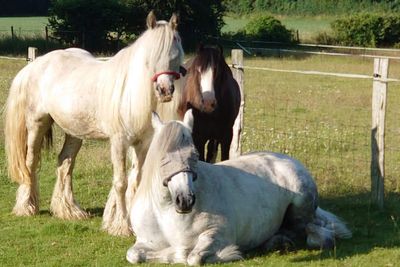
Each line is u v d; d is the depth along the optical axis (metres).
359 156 11.29
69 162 8.23
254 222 6.41
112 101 7.04
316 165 10.49
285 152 11.26
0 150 11.48
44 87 7.81
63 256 6.60
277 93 19.42
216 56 8.08
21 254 6.69
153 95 6.82
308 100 17.95
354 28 38.44
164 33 6.63
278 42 37.66
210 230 6.03
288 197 6.71
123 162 7.23
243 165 6.65
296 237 6.90
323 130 13.51
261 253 6.55
